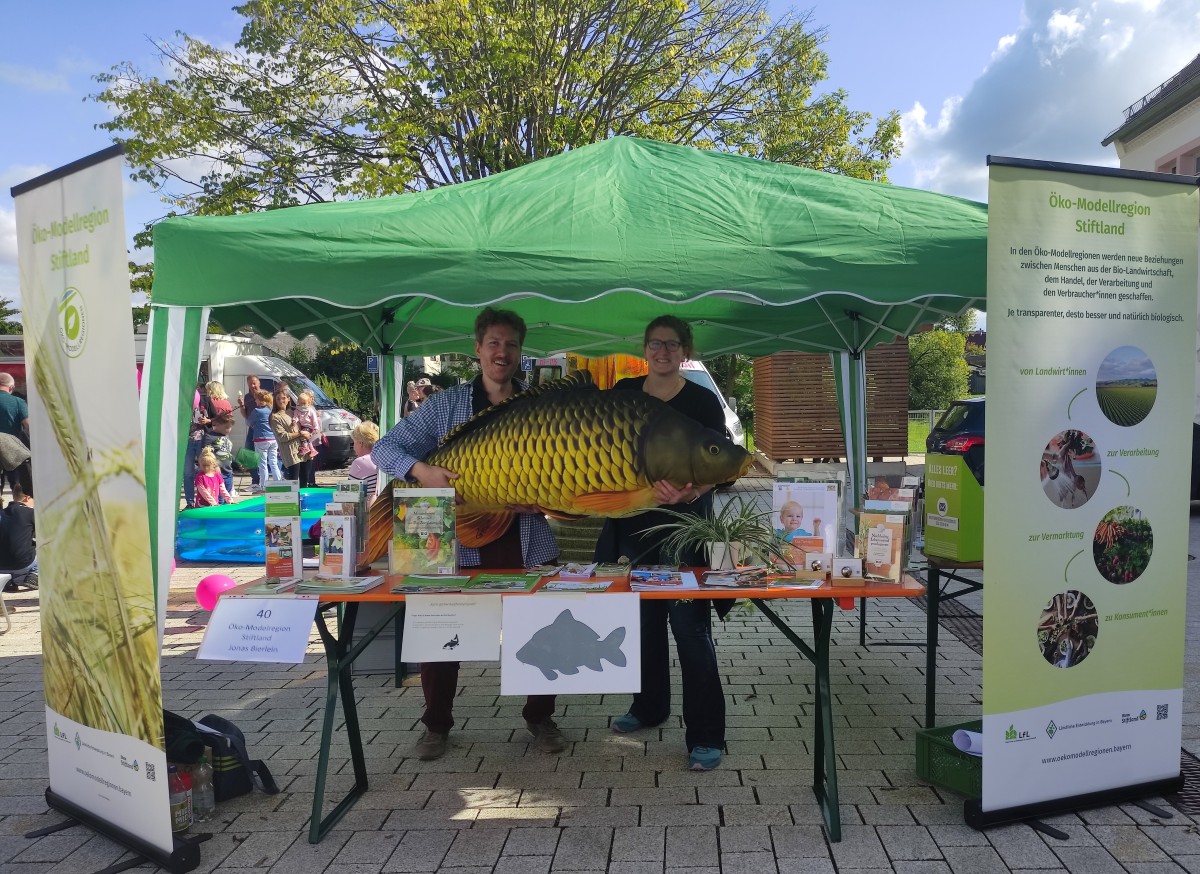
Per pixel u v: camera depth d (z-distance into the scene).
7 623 6.48
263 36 16.58
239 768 3.48
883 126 20.11
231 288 3.28
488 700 4.65
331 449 17.77
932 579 3.98
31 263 3.22
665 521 3.76
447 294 3.30
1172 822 3.11
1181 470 3.23
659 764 3.75
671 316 3.78
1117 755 3.21
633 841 3.06
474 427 3.33
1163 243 3.14
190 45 16.69
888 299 3.33
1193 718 4.13
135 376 2.78
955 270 3.35
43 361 3.20
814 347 6.41
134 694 2.94
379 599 3.04
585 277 3.31
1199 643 5.44
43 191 3.11
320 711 4.54
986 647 2.99
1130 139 20.25
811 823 3.17
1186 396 3.22
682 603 3.67
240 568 8.45
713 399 3.80
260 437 13.17
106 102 16.59
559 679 2.98
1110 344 3.09
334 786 3.59
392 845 3.08
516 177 4.02
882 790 3.44
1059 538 3.05
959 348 32.59
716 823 3.19
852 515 3.44
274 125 17.08
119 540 2.91
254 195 17.12
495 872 2.87
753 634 5.92
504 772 3.70
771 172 4.03
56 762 3.40
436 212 3.55
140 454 2.80
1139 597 3.19
